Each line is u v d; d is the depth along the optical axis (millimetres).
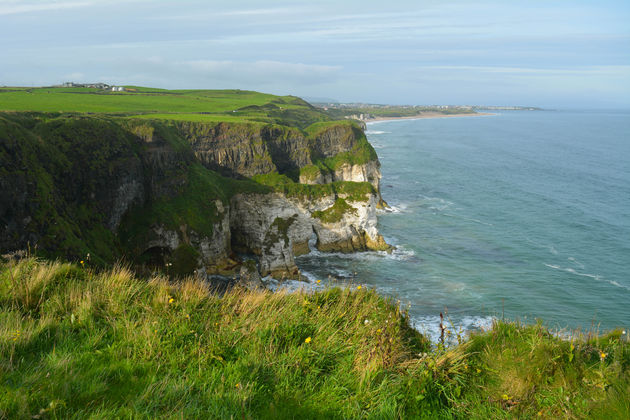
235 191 60562
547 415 6660
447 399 7160
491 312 42594
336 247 62969
